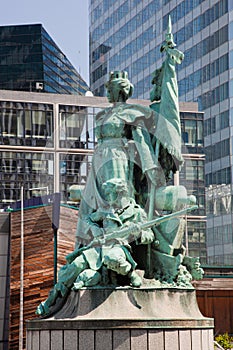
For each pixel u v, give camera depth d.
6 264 41.53
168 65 18.06
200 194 64.06
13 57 124.12
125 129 17.55
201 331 16.00
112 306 15.72
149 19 83.75
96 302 15.77
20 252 40.69
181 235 17.39
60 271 17.05
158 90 18.33
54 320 15.75
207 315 49.97
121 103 17.78
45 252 39.72
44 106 59.72
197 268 17.28
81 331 15.35
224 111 71.94
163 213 17.34
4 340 40.84
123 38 89.19
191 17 77.75
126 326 15.23
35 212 40.09
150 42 82.94
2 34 124.81
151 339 15.28
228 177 70.31
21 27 124.56
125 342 15.20
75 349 15.34
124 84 17.95
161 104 17.78
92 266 16.33
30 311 39.75
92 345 15.24
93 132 17.97
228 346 29.23
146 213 17.17
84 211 17.58
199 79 76.44
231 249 68.19
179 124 17.73
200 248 67.00
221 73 72.56
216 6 73.56
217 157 72.31
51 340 15.70
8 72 123.81
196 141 33.12
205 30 75.50
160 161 17.62
